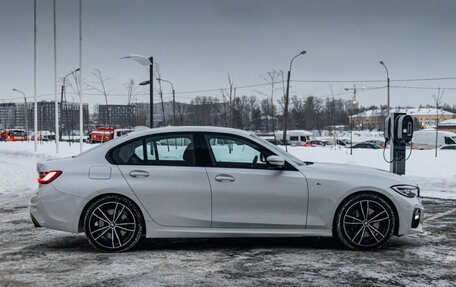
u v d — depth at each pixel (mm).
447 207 8734
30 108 115250
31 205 5449
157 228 5312
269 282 4184
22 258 5113
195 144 5477
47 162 5559
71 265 4797
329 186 5312
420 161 19422
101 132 55500
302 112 86375
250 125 69875
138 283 4172
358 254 5203
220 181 5320
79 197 5258
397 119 11625
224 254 5242
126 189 5270
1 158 29188
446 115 121562
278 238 6141
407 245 5656
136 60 16516
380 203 5301
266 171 5367
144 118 52812
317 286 4074
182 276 4379
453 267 4684
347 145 53875
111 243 5316
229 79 36250
